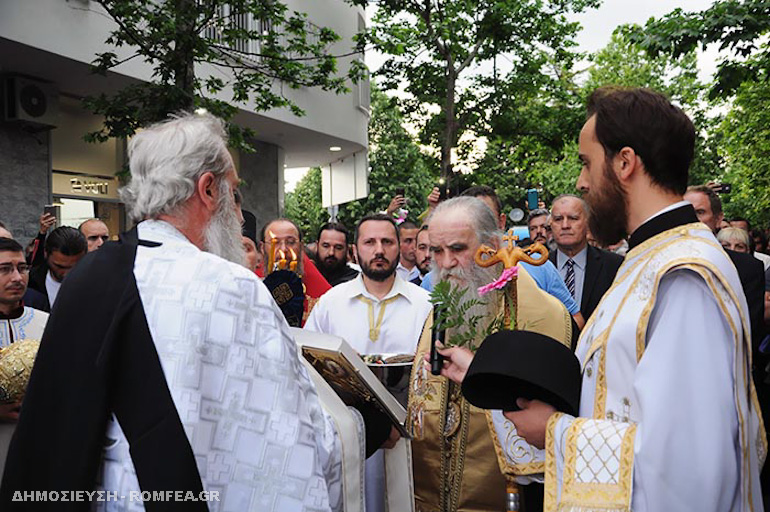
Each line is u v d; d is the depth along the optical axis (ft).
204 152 6.04
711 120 67.21
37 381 5.23
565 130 62.80
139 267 5.53
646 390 4.71
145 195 5.93
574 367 5.76
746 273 12.19
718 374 4.66
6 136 34.01
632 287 5.25
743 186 80.84
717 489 4.46
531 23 59.57
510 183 93.50
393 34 43.19
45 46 30.12
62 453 5.03
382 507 9.70
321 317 12.17
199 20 32.55
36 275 16.96
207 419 5.24
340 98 55.06
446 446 8.70
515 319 7.24
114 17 27.25
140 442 5.06
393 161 123.54
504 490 8.25
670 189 5.38
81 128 39.40
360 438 6.79
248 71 43.14
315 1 53.72
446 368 7.04
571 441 5.08
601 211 5.59
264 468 5.34
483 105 62.08
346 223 117.08
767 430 13.58
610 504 4.80
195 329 5.32
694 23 27.89
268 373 5.52
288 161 67.26
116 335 5.23
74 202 39.01
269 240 13.89
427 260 20.12
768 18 27.27
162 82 28.40
